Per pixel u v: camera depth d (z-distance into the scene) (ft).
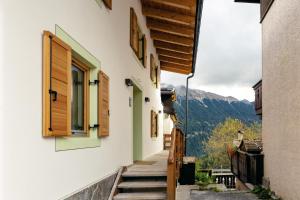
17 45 9.95
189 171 36.50
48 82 11.47
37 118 10.98
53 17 12.44
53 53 11.89
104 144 19.42
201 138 295.48
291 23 25.63
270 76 32.01
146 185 21.61
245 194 30.91
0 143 9.07
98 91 17.87
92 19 17.22
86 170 16.08
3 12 9.33
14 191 9.64
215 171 89.66
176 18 33.91
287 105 26.43
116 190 21.02
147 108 38.42
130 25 27.71
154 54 44.96
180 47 44.16
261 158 34.55
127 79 25.61
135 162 30.89
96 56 17.92
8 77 9.48
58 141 12.73
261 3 35.96
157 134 49.96
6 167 9.29
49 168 11.91
